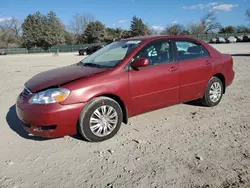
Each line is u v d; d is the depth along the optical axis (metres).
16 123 4.50
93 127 3.55
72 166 3.03
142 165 2.98
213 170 2.82
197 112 4.77
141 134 3.87
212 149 3.30
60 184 2.69
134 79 3.77
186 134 3.80
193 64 4.48
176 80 4.26
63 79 3.53
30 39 69.12
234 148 3.31
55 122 3.26
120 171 2.88
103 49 4.80
